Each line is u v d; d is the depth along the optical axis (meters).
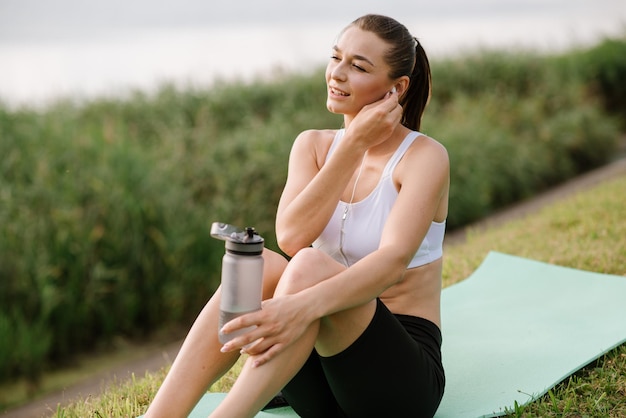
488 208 7.94
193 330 2.22
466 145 8.30
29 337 5.40
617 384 2.81
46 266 5.79
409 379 2.25
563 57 11.09
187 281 6.19
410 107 2.63
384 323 2.20
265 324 2.03
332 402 2.50
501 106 9.50
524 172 8.45
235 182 7.03
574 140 9.08
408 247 2.24
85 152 6.91
